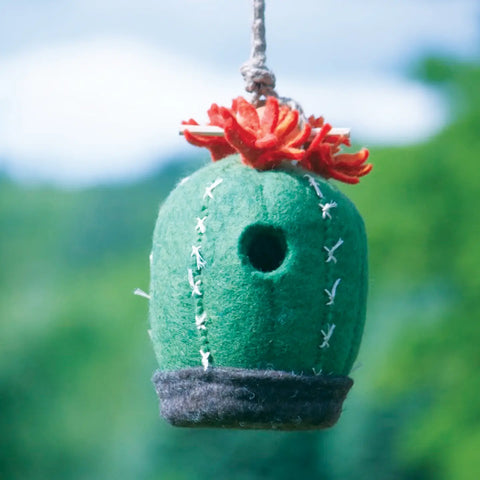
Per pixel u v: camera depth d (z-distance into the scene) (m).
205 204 6.12
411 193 20.81
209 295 6.06
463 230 20.48
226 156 6.46
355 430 22.69
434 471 21.56
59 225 36.94
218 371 6.05
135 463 24.73
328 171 6.38
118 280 31.22
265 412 6.02
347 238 6.20
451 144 21.14
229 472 23.30
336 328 6.14
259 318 6.02
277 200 6.07
